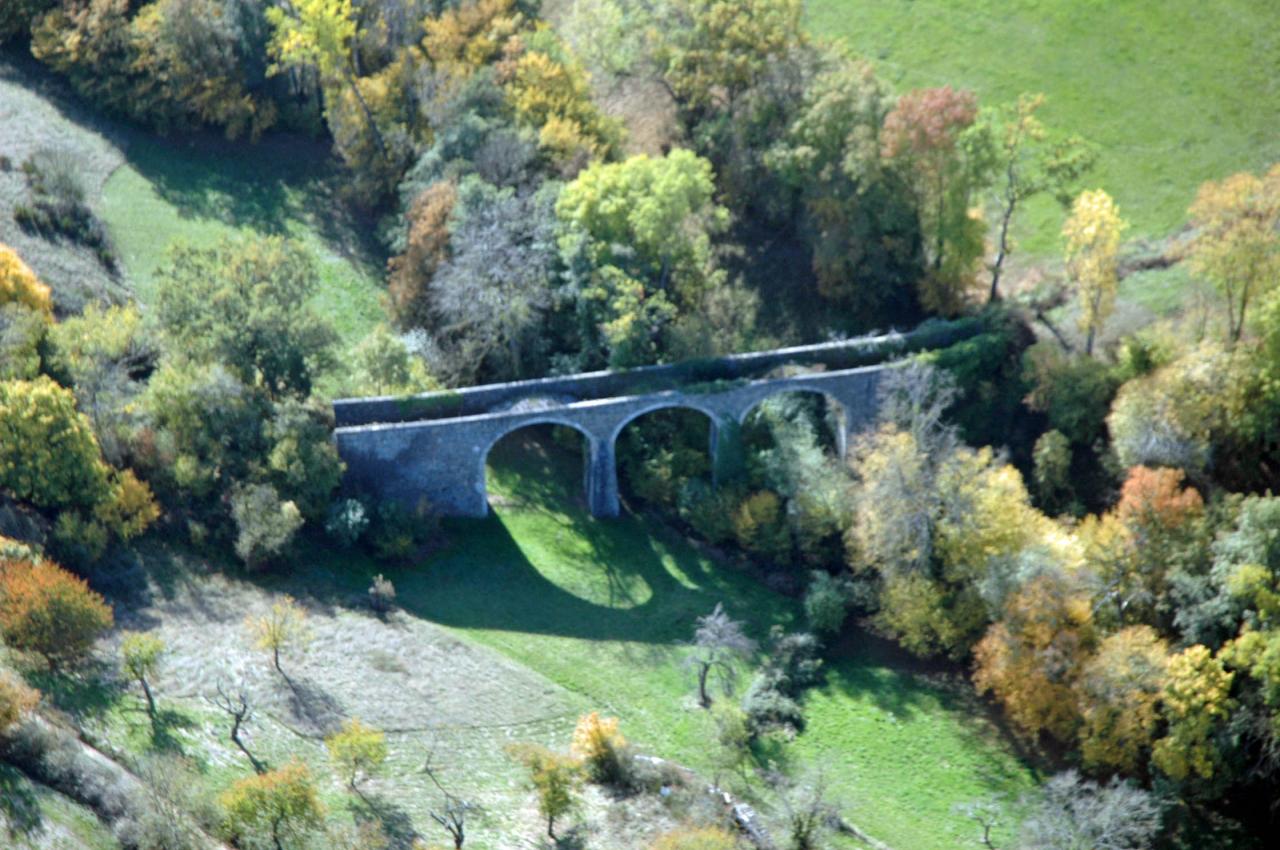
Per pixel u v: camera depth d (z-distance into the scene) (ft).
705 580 343.05
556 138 396.98
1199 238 362.53
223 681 285.64
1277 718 289.33
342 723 283.38
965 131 366.84
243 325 341.62
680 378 357.20
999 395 368.48
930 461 337.52
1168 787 294.66
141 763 261.03
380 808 267.39
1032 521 327.26
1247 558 310.65
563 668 312.29
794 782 291.17
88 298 362.33
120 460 324.19
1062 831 280.51
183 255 355.15
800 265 398.01
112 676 279.49
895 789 297.12
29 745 255.91
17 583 275.59
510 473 362.53
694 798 279.90
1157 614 318.65
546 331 374.22
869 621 335.67
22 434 303.48
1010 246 387.75
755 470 355.77
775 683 315.58
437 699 295.48
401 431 336.90
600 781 280.51
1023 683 305.73
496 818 269.64
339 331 378.94
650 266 373.40
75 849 243.60
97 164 405.18
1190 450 337.31
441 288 367.04
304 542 327.26
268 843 250.57
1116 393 356.38
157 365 344.90
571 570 340.59
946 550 328.70
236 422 328.90
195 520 320.29
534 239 375.04
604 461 352.49
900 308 387.96
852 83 381.40
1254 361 338.54
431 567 333.62
